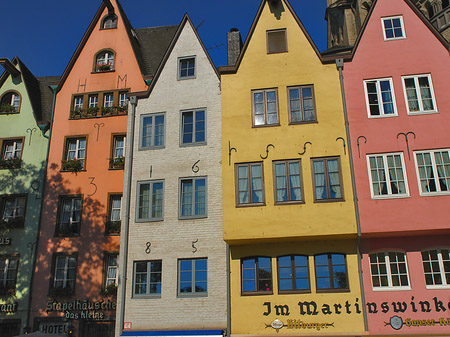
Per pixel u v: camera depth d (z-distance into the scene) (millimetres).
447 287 15984
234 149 18172
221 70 19391
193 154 19703
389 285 16375
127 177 19891
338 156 17359
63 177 21984
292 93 18672
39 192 21984
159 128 20578
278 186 17391
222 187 18391
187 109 20516
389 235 16656
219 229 18453
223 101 19000
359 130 17578
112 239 20562
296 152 17688
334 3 28281
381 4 19281
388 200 16531
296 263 17297
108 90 23344
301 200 16984
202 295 17766
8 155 23250
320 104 18203
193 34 21969
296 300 16734
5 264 21062
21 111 23875
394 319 15914
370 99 18062
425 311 15852
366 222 16391
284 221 16828
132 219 19375
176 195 19281
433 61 18109
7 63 24344
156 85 21250
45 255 20812
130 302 18219
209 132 19906
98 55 24406
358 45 18828
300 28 19625
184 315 17625
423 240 16625
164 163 19828
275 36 19766
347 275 16703
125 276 18547
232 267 17672
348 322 16156
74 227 21281
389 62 18359
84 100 23375
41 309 19938
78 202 21703
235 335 16609
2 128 23578
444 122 17203
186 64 21562
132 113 20875
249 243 17719
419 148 17016
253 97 18906
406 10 19016
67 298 19953
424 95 17766
